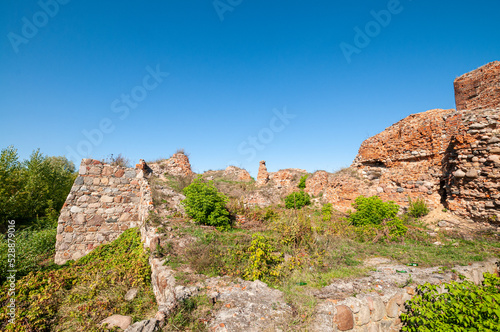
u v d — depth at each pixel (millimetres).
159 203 10641
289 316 3854
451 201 11188
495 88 15000
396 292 4703
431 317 3951
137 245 9875
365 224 10266
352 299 4250
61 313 5441
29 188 16656
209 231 8688
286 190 20719
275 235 8422
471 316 3799
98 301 5582
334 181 16812
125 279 6715
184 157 21703
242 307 4164
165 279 5395
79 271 8047
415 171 13430
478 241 8320
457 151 11039
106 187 11828
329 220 12266
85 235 11125
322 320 3746
